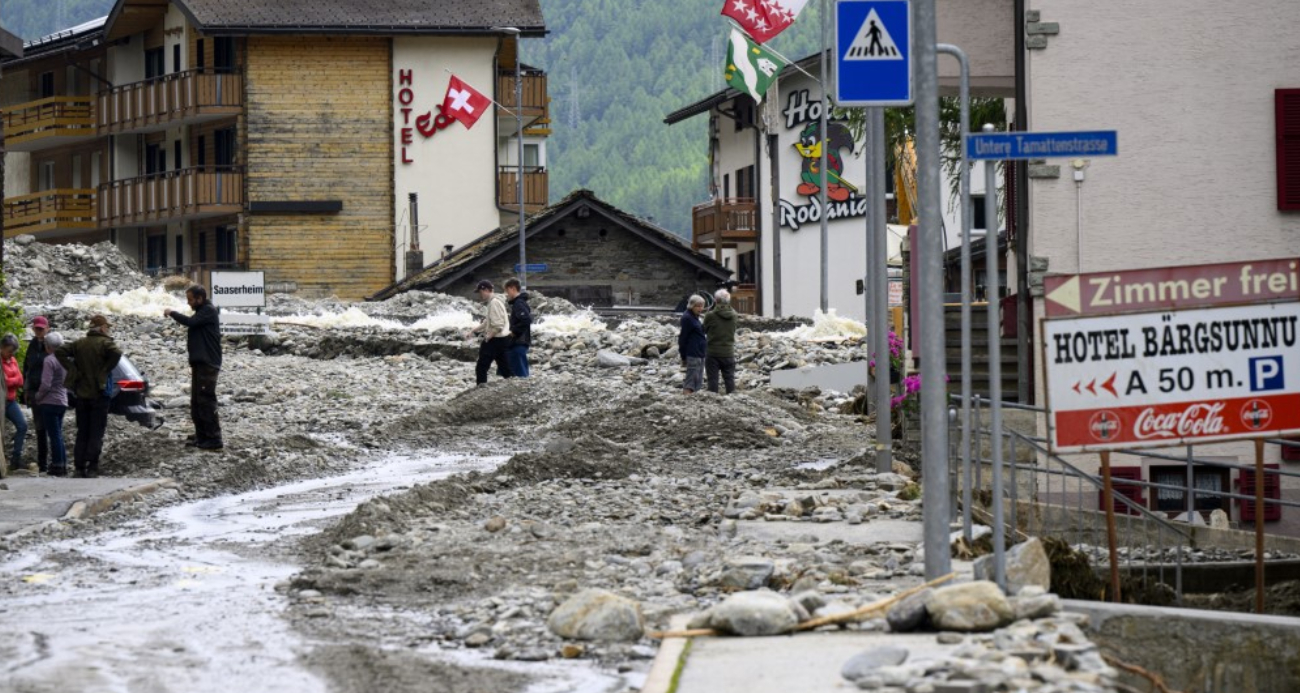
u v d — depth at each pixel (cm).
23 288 15350
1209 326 3014
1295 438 5175
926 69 3027
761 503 4506
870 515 4400
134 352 11019
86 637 2975
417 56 17462
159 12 18212
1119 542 4625
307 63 17325
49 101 19100
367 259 17450
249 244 17275
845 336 11419
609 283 16825
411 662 2759
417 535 4147
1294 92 5309
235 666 2723
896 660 2483
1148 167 5359
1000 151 2917
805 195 18538
